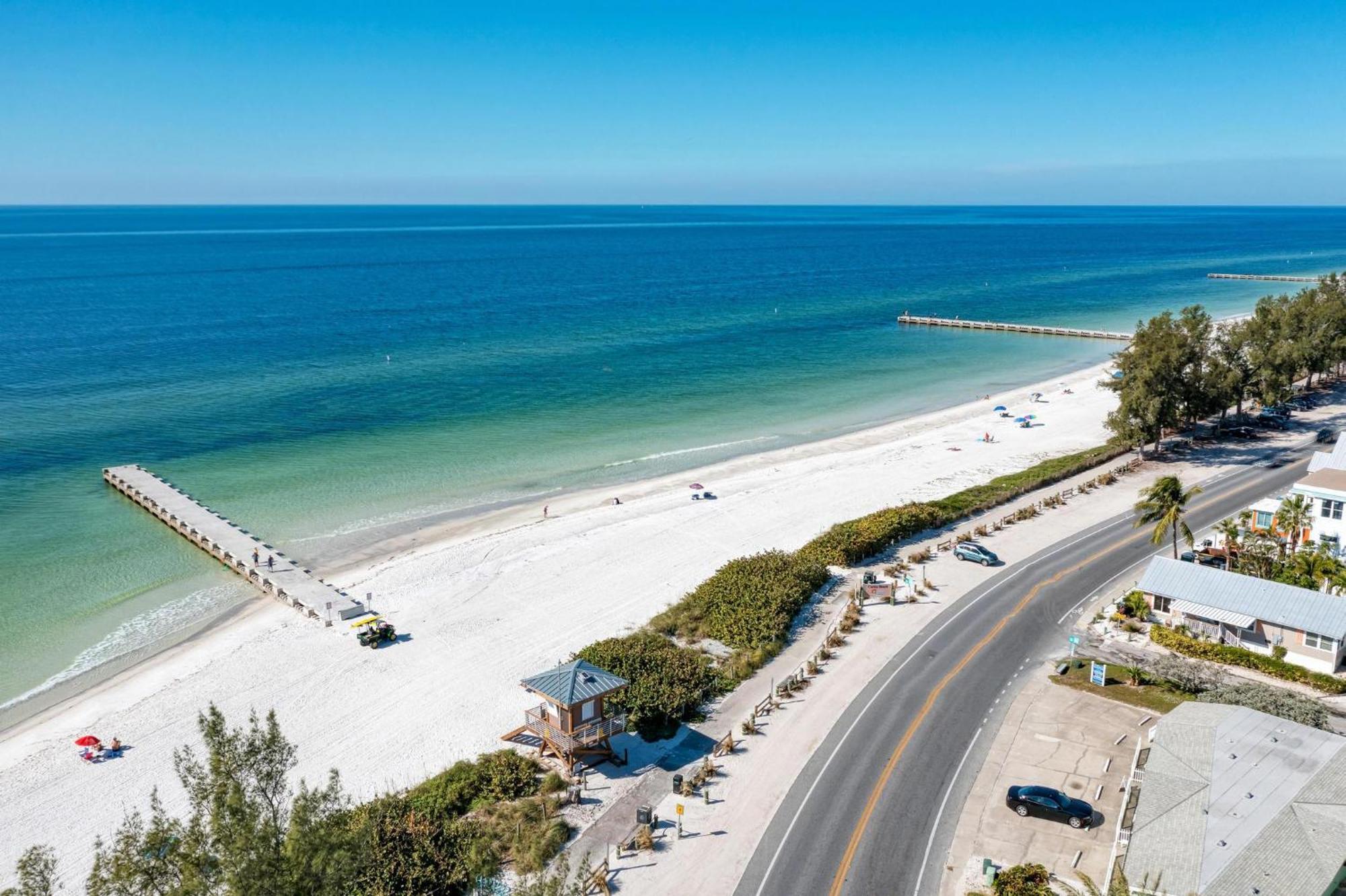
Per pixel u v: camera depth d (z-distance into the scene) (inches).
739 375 4874.5
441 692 1852.9
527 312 6815.9
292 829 957.2
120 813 1503.4
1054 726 1656.0
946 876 1288.1
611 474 3287.4
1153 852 1203.2
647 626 2112.5
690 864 1322.6
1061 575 2315.5
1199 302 7568.9
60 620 2185.0
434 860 1307.8
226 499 2962.6
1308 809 1255.5
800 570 2277.3
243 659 1994.3
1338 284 4803.2
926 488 3038.9
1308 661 1836.9
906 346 5826.8
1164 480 2178.9
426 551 2591.0
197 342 5374.0
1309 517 2288.4
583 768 1568.7
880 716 1700.3
